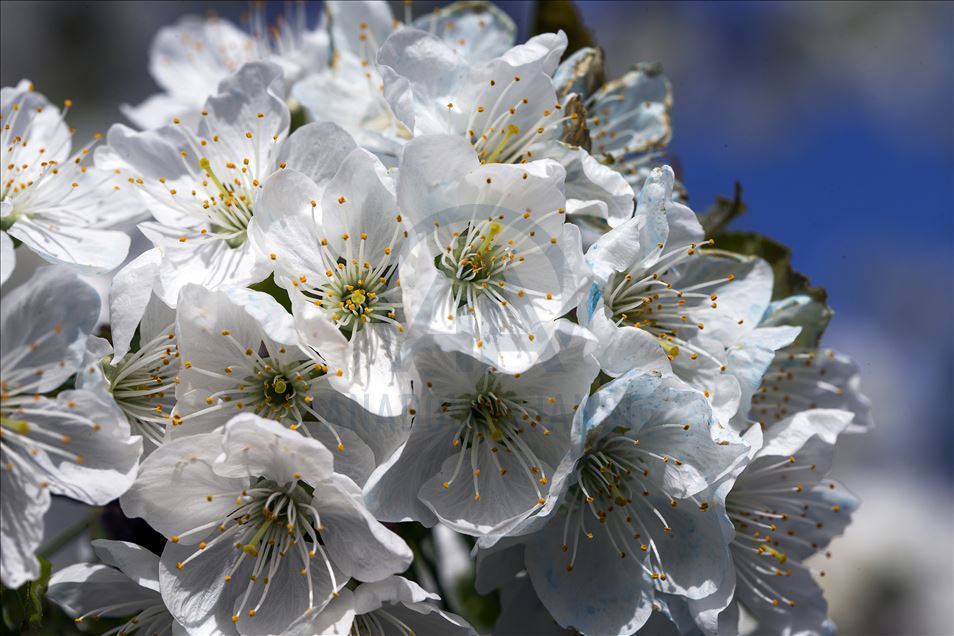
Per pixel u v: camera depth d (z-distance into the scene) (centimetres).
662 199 30
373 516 29
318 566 29
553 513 30
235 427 28
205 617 29
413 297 29
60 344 29
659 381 30
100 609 30
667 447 30
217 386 29
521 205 30
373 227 30
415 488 30
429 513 30
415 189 29
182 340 29
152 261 29
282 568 30
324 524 29
